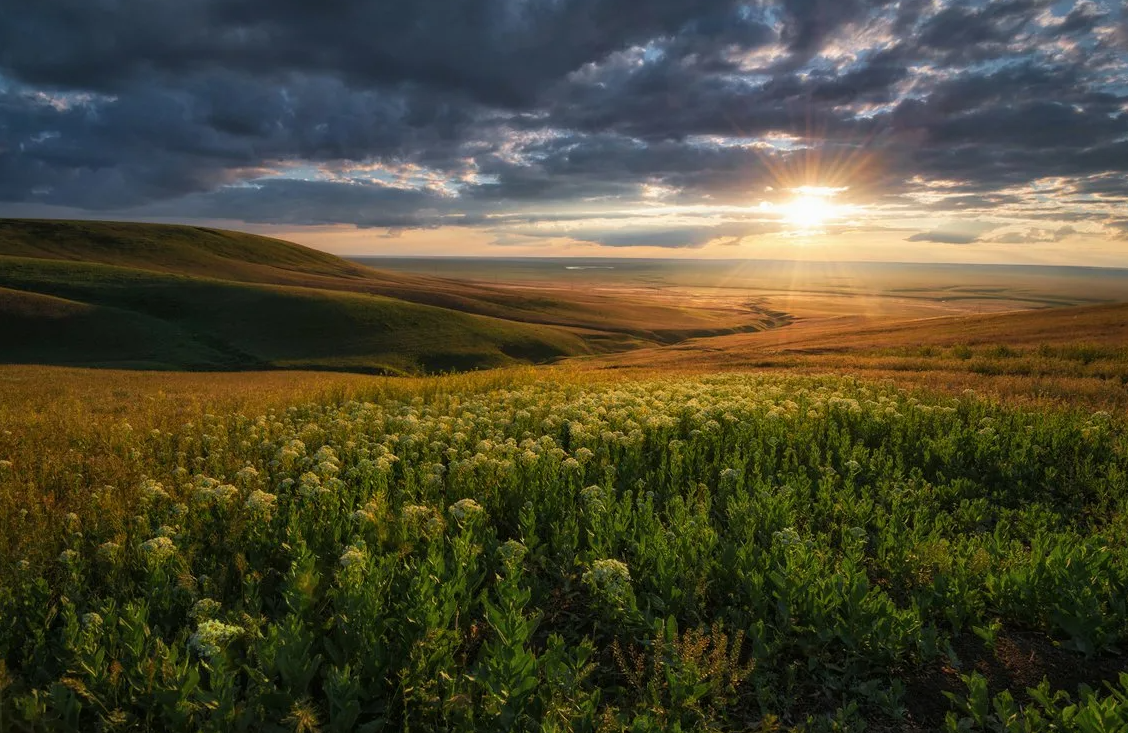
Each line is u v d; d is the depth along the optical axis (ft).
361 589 16.24
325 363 262.88
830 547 22.41
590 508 23.08
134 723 13.10
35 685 14.62
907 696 15.34
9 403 65.98
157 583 17.54
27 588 17.30
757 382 62.28
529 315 460.55
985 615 18.71
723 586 19.02
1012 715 13.16
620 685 15.75
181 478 27.91
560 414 41.29
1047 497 27.66
